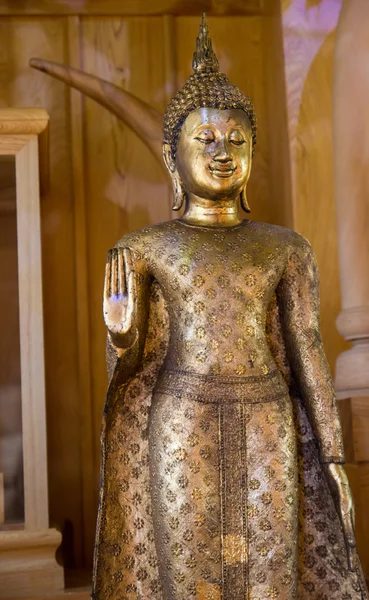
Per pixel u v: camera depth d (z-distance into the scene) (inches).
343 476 75.8
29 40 132.1
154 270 77.2
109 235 129.3
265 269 77.2
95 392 124.6
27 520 98.5
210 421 73.0
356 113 116.4
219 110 80.0
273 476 73.2
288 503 73.6
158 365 77.9
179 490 72.1
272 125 131.0
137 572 74.9
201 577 71.4
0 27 131.8
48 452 122.0
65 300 126.3
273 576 72.3
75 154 128.9
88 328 125.3
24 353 101.6
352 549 74.2
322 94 122.6
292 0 123.3
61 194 128.6
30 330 102.0
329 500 77.9
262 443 73.4
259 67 135.0
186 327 75.5
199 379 73.7
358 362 110.3
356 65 116.5
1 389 120.7
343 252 116.3
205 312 75.2
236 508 72.3
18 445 119.6
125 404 77.3
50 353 124.9
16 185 104.3
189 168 80.3
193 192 81.2
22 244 103.4
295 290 79.4
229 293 75.7
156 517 73.6
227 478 72.4
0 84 130.4
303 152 121.6
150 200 130.6
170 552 72.1
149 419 76.0
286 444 74.3
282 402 75.2
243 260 77.0
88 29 133.5
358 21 116.4
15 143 104.7
